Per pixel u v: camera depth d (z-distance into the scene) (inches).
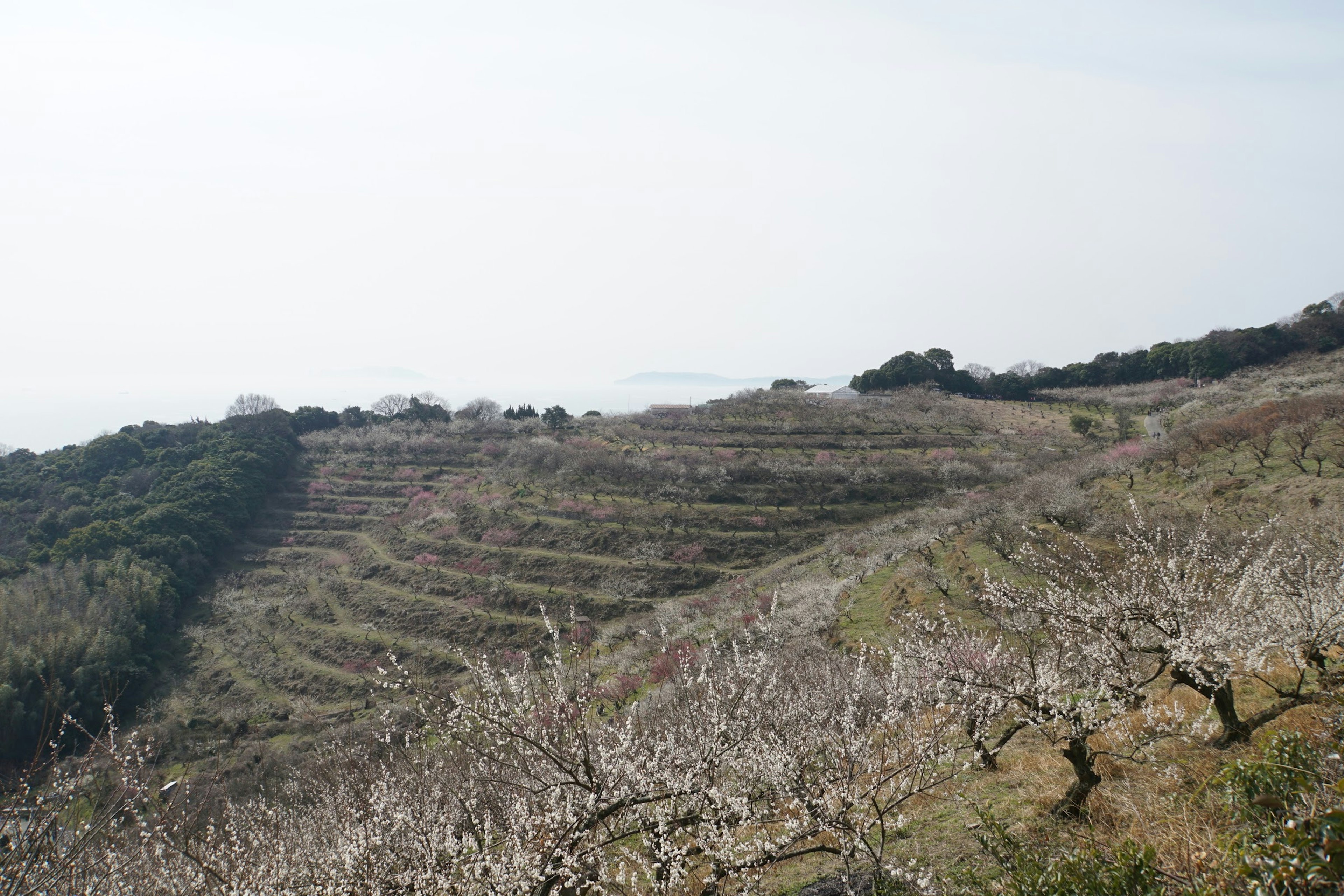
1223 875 192.1
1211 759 324.5
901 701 368.2
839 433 3272.6
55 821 285.9
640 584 2084.2
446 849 309.6
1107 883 194.1
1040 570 566.9
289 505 3058.6
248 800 510.6
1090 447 2541.8
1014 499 1651.1
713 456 3034.0
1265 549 556.4
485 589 2156.7
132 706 1596.9
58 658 1539.1
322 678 1774.1
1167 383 3213.6
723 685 393.1
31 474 2844.5
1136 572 435.2
